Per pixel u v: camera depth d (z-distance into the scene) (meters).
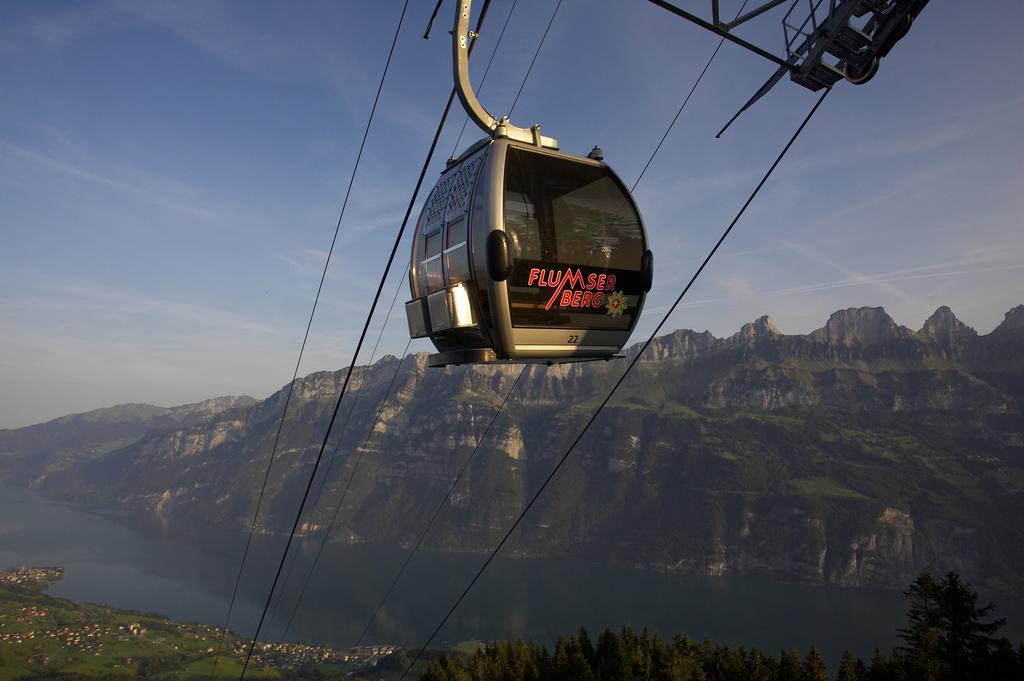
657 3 6.88
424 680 89.25
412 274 9.80
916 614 75.69
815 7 7.59
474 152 8.88
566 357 8.82
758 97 8.14
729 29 7.33
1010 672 64.00
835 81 7.82
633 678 80.12
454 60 8.02
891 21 7.31
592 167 8.97
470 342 8.71
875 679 77.94
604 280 8.81
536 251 8.20
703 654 92.94
